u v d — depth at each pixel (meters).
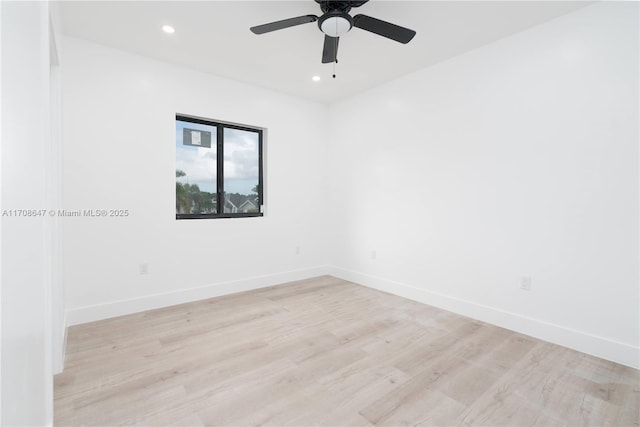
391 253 3.65
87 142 2.68
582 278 2.26
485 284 2.81
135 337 2.43
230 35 2.57
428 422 1.54
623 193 2.09
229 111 3.52
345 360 2.12
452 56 2.97
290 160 4.09
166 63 3.08
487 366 2.06
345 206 4.23
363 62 3.09
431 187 3.22
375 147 3.81
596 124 2.18
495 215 2.73
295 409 1.63
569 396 1.75
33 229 1.10
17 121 0.94
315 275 4.39
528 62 2.49
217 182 3.65
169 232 3.13
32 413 1.10
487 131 2.76
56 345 1.91
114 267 2.83
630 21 2.03
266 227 3.89
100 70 2.72
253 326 2.67
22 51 0.98
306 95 4.09
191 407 1.63
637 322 2.05
